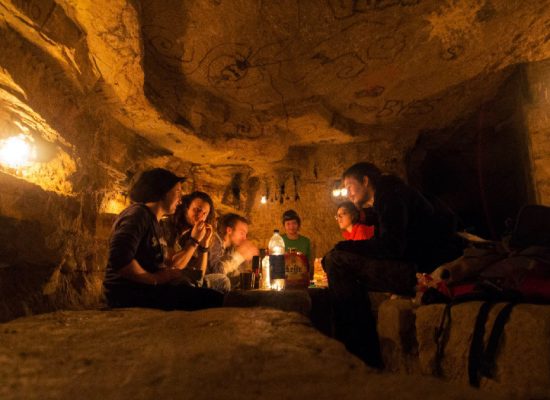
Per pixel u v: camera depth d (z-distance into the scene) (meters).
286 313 1.44
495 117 5.21
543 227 1.53
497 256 1.60
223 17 3.34
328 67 4.02
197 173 6.00
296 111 4.68
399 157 5.66
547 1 3.35
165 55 3.77
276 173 6.30
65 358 1.00
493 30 3.64
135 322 1.39
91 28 2.91
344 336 2.14
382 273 2.08
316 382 0.76
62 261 2.81
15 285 2.42
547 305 1.15
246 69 4.00
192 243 2.95
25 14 2.46
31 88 2.75
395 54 3.86
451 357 1.35
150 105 3.91
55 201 2.94
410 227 2.21
